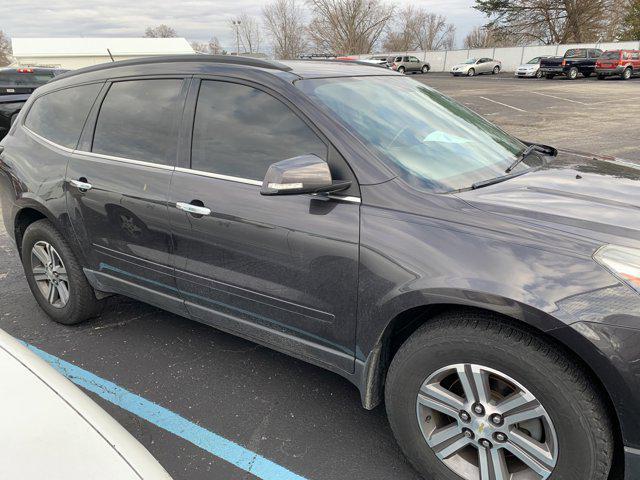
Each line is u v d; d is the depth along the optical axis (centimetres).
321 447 252
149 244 294
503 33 5134
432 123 282
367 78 299
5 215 380
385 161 229
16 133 377
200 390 297
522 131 1321
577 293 176
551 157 304
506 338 188
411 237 207
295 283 240
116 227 307
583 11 4606
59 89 356
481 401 199
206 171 268
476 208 207
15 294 430
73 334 362
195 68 285
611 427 183
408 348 211
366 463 242
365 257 216
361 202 222
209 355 333
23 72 1167
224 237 258
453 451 211
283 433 262
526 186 237
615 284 174
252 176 253
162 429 266
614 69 2978
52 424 152
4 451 141
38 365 178
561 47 4141
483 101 2042
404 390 215
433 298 199
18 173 356
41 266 374
